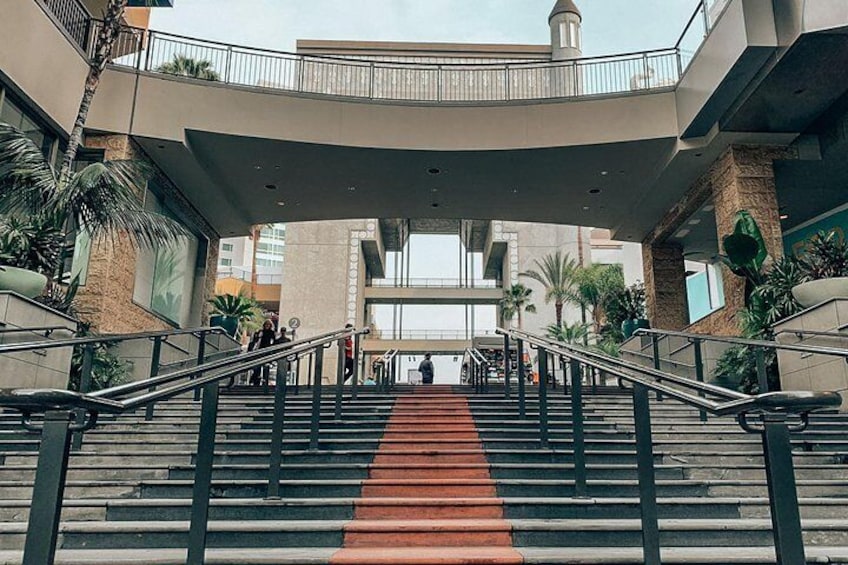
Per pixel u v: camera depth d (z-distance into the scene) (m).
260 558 3.24
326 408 7.33
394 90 15.14
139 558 3.19
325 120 12.80
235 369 3.49
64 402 2.09
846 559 3.26
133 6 16.80
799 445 5.73
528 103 13.03
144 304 12.80
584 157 13.22
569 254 36.94
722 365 10.72
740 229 11.39
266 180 14.30
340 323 36.84
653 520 3.01
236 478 4.75
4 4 9.33
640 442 3.11
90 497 4.34
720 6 10.88
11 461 5.11
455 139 13.00
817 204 15.04
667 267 16.97
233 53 13.09
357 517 4.04
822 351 5.55
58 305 8.73
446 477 4.81
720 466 4.84
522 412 6.54
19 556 3.24
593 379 9.50
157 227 9.40
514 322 38.16
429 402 7.64
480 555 3.28
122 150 11.55
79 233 11.13
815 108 11.15
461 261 44.41
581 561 3.21
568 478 4.80
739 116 11.38
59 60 10.66
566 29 24.66
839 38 9.43
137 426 6.31
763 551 3.34
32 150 8.44
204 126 12.17
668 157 12.83
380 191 14.96
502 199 15.40
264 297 44.31
